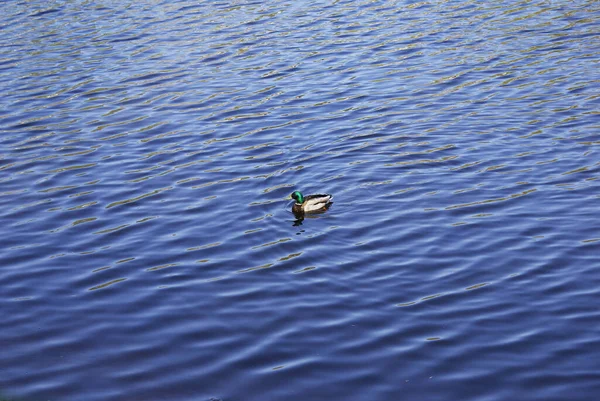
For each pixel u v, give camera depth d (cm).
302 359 1761
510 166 2684
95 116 3319
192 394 1664
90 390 1691
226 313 1956
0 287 2114
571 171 2617
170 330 1895
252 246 2278
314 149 2905
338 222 2389
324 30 4325
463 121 3062
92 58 4031
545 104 3162
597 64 3541
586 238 2219
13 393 1683
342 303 1975
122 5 5028
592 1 4528
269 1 4975
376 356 1759
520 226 2308
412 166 2728
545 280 2033
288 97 3428
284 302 1991
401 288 2031
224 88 3566
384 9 4662
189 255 2247
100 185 2716
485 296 1977
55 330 1916
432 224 2348
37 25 4650
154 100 3462
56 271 2189
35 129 3209
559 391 1617
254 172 2758
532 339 1795
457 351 1764
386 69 3688
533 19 4272
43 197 2645
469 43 3962
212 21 4597
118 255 2264
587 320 1853
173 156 2917
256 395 1650
